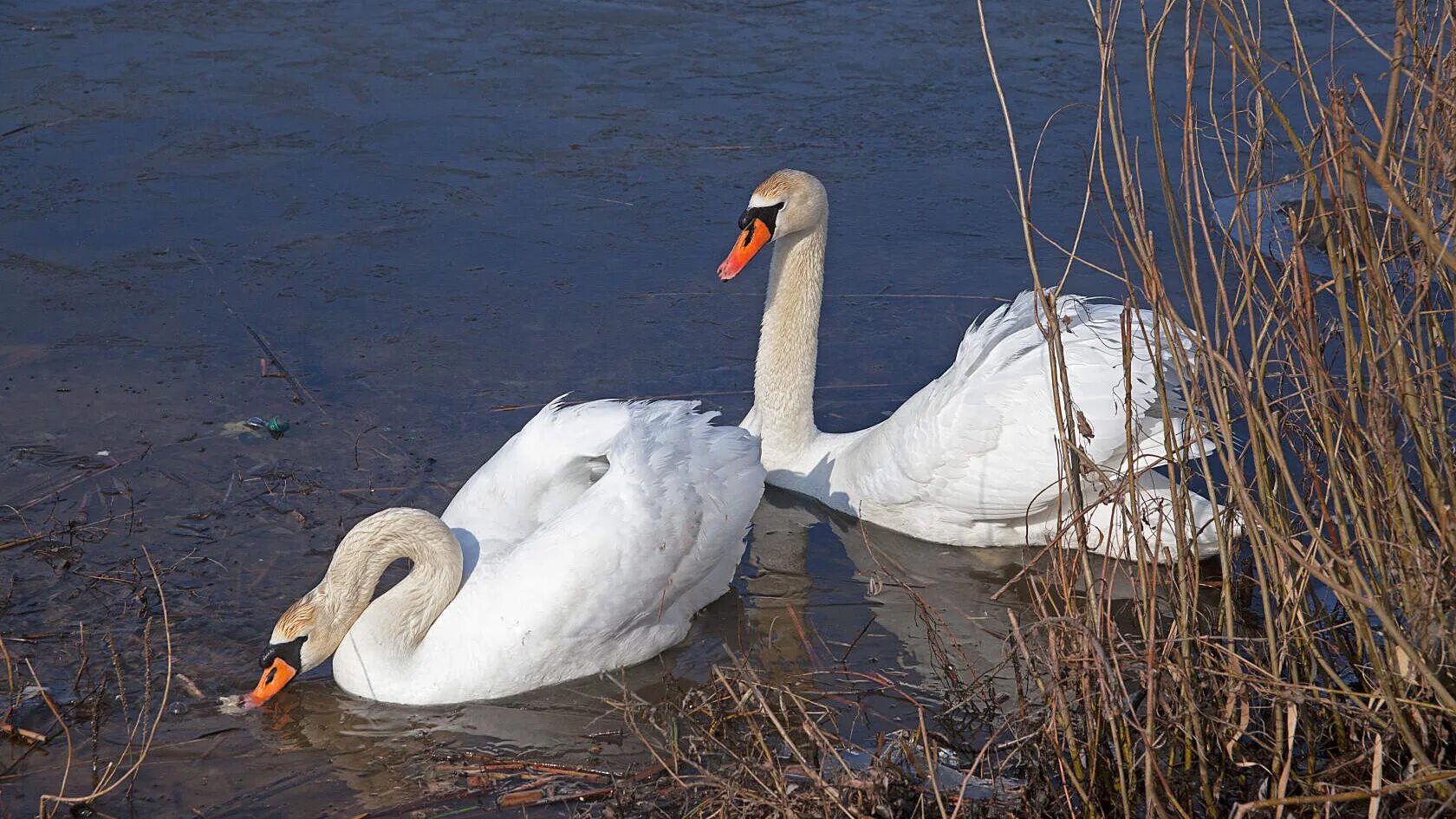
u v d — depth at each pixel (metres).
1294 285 5.15
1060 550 5.79
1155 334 5.31
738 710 6.19
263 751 6.45
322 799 6.10
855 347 10.77
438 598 7.07
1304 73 5.16
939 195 13.22
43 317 10.57
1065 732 5.53
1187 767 5.58
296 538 8.03
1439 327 5.22
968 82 15.66
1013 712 5.86
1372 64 14.94
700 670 7.29
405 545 7.00
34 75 15.06
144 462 8.71
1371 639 5.11
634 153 13.98
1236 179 5.38
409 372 10.05
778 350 9.19
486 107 14.88
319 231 12.23
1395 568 5.24
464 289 11.36
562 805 6.07
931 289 11.58
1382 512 5.28
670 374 10.24
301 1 17.59
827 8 17.97
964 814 5.66
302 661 6.82
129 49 15.88
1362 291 5.18
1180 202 12.62
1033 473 7.98
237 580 7.63
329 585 6.92
